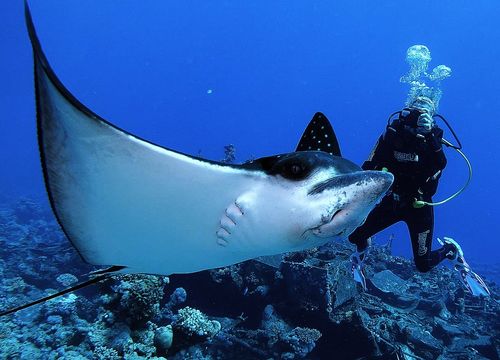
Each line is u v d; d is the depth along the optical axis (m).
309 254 6.66
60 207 1.64
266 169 1.69
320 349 5.91
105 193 1.67
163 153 1.59
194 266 2.12
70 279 7.50
